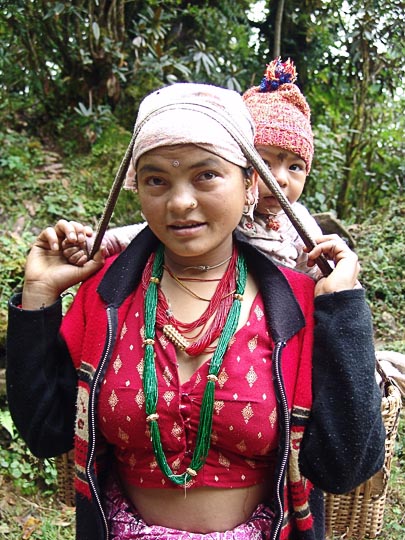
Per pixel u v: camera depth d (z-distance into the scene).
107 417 1.36
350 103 7.06
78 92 5.59
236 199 1.33
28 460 3.13
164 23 5.98
